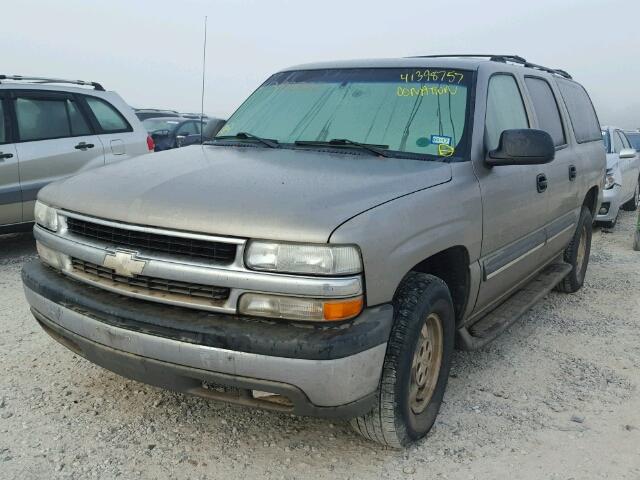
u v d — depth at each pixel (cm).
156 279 279
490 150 377
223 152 370
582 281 633
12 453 301
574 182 530
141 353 274
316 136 380
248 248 261
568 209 530
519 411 367
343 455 312
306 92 419
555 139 505
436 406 338
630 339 496
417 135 364
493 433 340
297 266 256
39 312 321
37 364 397
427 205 306
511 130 359
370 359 268
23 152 665
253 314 262
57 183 345
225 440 321
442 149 356
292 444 319
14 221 666
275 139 391
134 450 308
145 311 276
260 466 300
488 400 379
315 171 318
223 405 354
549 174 462
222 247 264
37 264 340
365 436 311
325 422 341
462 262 349
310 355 252
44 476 285
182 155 367
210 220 267
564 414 365
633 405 380
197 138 1299
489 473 302
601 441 336
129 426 329
